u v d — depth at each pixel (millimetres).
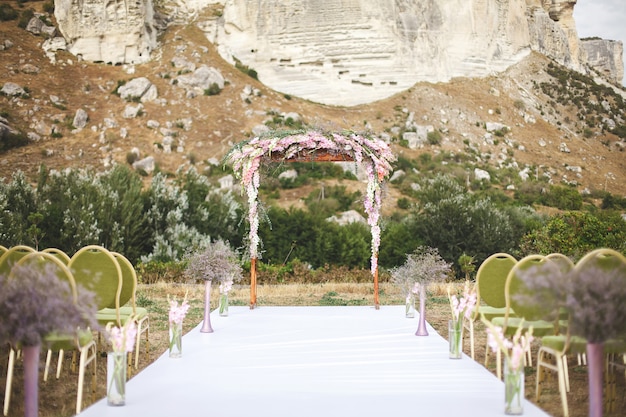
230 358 6809
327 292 15688
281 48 66938
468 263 20219
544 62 78750
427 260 8516
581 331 4305
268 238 22531
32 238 20578
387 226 24812
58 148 50312
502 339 4684
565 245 16656
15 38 61656
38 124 52219
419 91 65812
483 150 59781
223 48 67188
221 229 23844
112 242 22031
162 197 23922
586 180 59562
